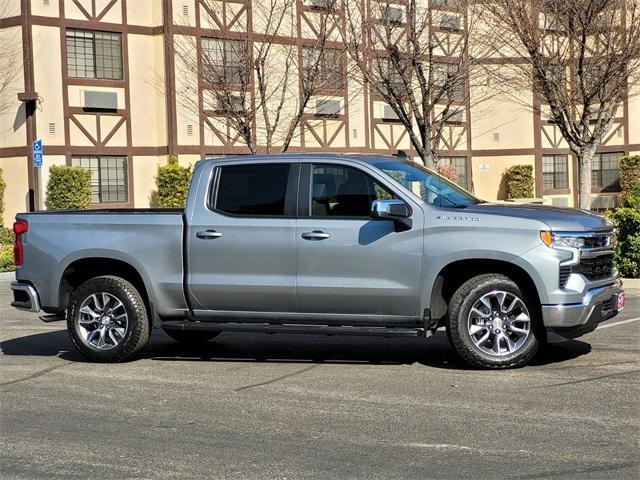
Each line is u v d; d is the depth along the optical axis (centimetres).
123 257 823
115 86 2475
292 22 2036
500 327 745
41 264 853
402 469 495
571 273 726
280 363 822
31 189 2372
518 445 536
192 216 806
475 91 2698
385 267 754
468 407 632
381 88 1617
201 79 2188
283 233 777
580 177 1564
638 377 716
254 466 508
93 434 589
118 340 832
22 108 2370
